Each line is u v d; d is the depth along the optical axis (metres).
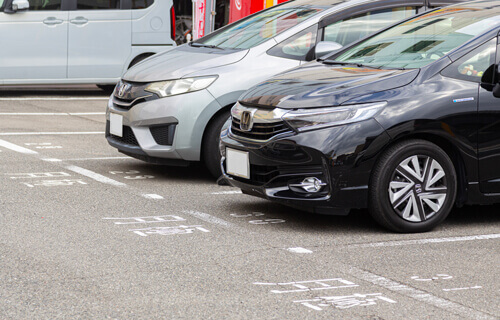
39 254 5.53
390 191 6.19
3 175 8.29
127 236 6.06
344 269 5.32
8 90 16.25
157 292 4.79
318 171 6.09
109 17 15.32
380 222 6.26
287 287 4.92
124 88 8.38
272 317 4.41
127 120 8.26
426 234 6.32
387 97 6.16
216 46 8.73
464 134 6.31
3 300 4.62
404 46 6.93
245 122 6.52
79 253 5.57
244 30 8.91
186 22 15.76
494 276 5.21
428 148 6.25
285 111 6.21
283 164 6.20
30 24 14.91
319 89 6.30
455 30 6.84
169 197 7.52
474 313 4.52
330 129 6.07
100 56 15.34
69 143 10.50
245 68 8.12
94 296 4.71
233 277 5.11
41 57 15.02
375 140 6.06
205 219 6.68
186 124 7.98
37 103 14.47
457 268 5.38
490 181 6.48
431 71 6.36
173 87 8.02
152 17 15.53
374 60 6.93
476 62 6.48
